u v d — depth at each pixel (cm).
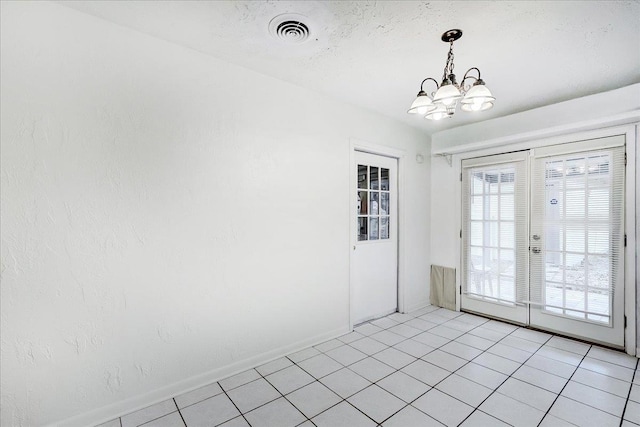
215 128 215
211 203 213
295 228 260
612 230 263
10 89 148
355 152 317
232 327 224
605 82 250
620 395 196
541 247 305
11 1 149
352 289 306
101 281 173
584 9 160
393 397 195
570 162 286
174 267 198
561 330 292
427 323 328
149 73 187
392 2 156
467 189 363
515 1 154
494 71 232
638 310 251
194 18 171
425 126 373
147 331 188
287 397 196
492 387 205
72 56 163
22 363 152
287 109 254
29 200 153
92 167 169
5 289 148
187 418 176
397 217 363
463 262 367
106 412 174
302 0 155
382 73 238
